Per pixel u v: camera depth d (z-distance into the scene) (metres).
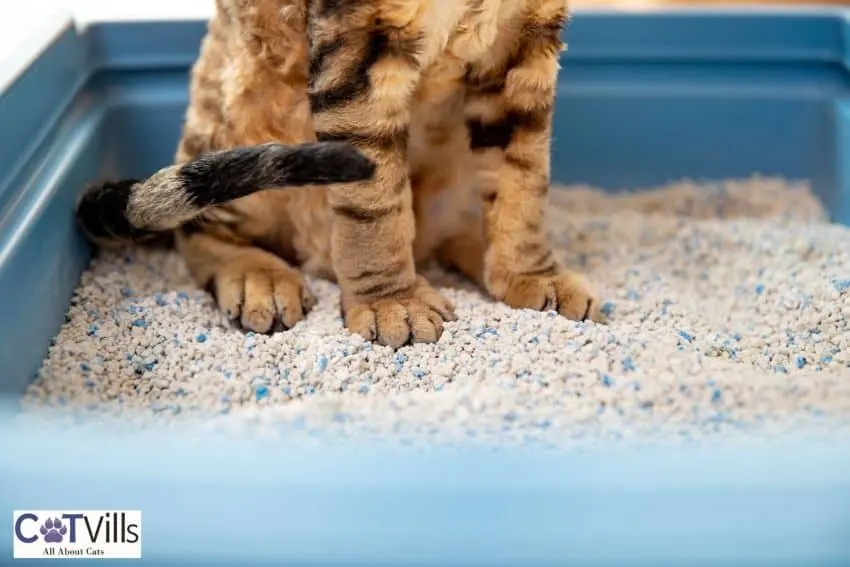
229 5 0.50
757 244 0.56
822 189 0.61
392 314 0.48
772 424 0.43
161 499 0.38
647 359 0.47
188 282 0.53
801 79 0.62
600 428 0.43
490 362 0.47
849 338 0.49
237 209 0.52
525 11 0.48
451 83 0.49
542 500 0.37
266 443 0.42
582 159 0.63
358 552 0.37
